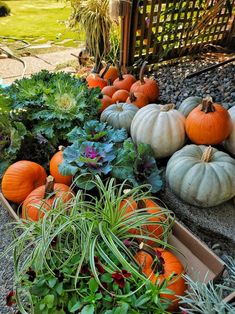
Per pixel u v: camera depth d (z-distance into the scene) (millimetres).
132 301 902
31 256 991
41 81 1912
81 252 984
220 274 1169
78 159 1356
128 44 2863
